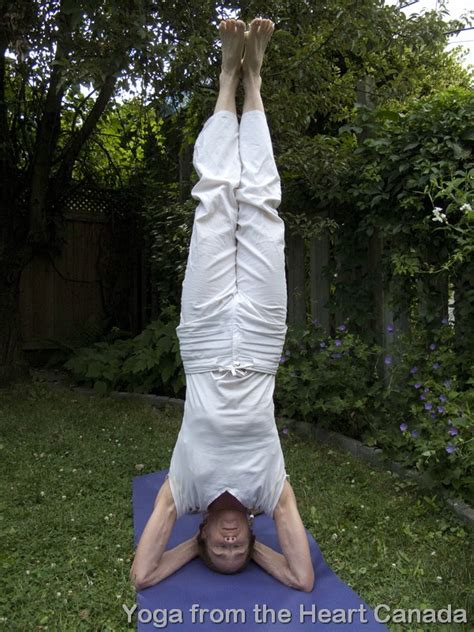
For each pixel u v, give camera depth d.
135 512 2.77
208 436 2.14
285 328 2.29
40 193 5.37
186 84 4.04
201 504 2.23
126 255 7.13
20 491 2.96
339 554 2.42
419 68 5.86
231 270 2.22
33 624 1.95
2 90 5.29
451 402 3.00
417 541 2.54
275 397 4.34
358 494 3.02
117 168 6.89
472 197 3.09
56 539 2.50
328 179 4.20
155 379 5.15
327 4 4.05
